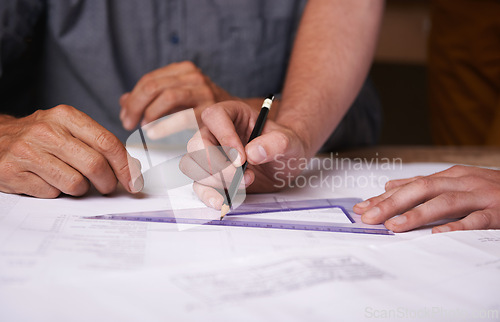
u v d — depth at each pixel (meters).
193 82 0.81
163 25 1.02
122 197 0.55
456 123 1.91
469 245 0.41
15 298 0.29
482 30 1.75
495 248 0.41
